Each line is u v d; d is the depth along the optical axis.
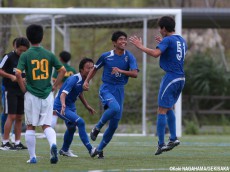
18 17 87.88
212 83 85.81
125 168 32.34
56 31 86.81
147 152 43.56
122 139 59.06
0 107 66.75
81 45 92.75
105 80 37.62
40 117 33.41
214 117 84.44
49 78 33.72
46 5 110.19
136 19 72.12
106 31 91.12
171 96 37.62
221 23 77.00
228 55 100.19
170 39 37.19
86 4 116.06
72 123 38.53
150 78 75.75
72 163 34.78
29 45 44.44
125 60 37.56
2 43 74.88
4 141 45.19
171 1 110.69
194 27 79.62
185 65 85.75
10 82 44.59
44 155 39.94
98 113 70.31
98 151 37.94
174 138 37.88
